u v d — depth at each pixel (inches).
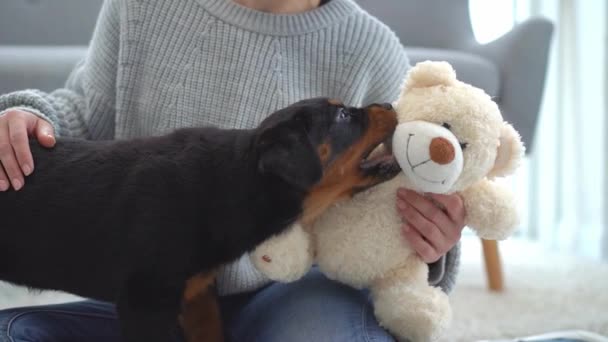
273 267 43.6
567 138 127.2
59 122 53.8
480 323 83.2
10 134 45.7
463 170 42.6
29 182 43.1
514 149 44.6
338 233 45.6
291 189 42.1
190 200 41.2
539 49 94.7
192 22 53.3
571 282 101.8
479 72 95.4
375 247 45.2
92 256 41.7
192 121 53.5
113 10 55.3
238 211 41.6
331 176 43.3
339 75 55.2
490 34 124.3
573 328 82.0
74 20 117.2
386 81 57.3
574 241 122.8
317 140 42.3
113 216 41.2
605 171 121.9
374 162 44.7
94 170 42.8
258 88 53.2
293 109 43.1
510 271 107.4
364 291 50.9
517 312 88.0
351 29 55.3
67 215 41.8
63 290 44.1
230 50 53.1
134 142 44.6
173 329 42.7
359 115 44.4
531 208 131.1
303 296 50.5
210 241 41.6
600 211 123.6
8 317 47.9
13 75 88.0
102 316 52.4
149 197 41.0
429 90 44.7
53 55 92.4
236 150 42.5
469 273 105.7
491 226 45.3
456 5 119.8
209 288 50.3
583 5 121.3
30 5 115.9
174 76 53.4
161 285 40.6
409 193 45.2
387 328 46.4
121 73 53.9
